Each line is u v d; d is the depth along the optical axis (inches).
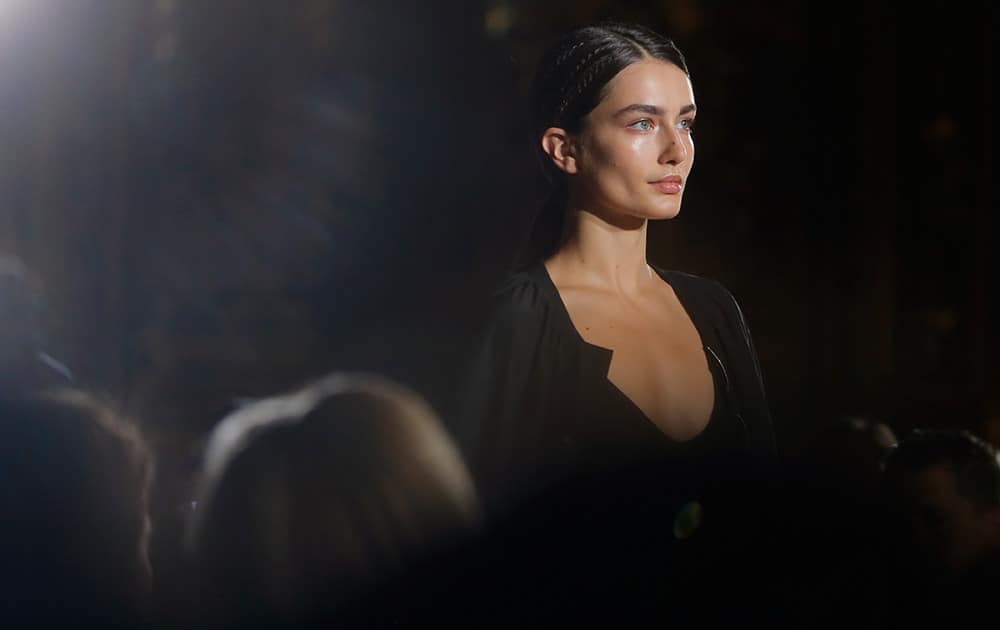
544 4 627.5
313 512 91.0
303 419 92.8
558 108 162.7
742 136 691.4
